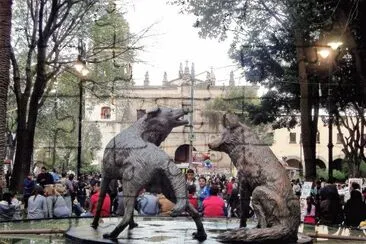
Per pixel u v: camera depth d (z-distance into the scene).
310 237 7.19
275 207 6.48
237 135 6.96
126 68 18.25
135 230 7.45
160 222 8.62
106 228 7.47
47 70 20.25
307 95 17.69
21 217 12.21
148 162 6.70
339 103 22.12
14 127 28.67
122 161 6.89
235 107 9.19
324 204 12.95
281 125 23.69
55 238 7.05
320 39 15.73
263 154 6.82
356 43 16.08
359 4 15.27
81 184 14.73
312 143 17.75
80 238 6.48
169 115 7.23
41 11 17.80
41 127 24.22
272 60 16.88
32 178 15.80
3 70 13.16
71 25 20.09
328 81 17.77
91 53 20.88
